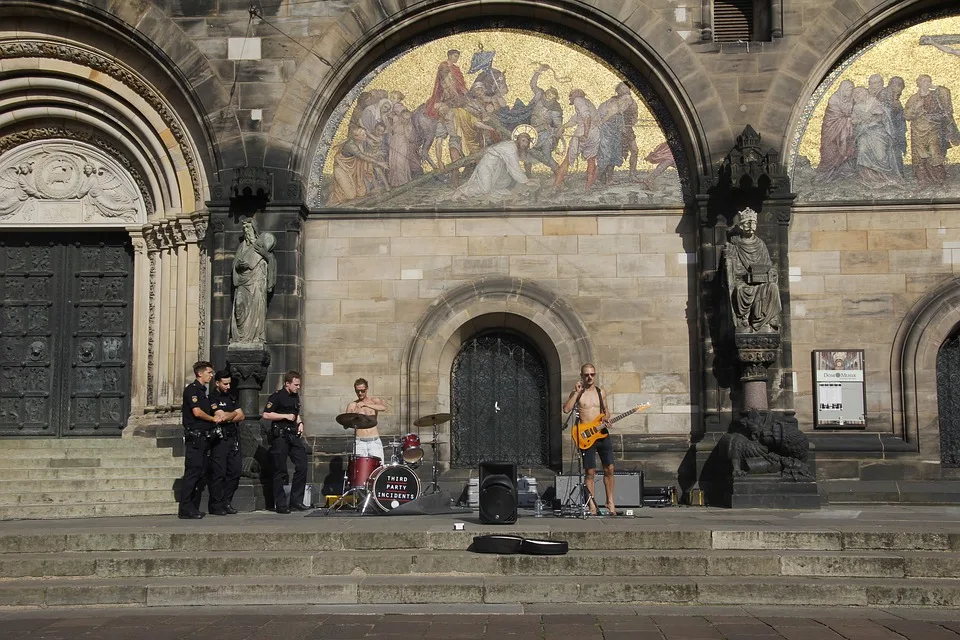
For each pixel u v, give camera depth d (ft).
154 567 42.29
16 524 53.72
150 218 74.95
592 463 56.54
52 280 77.00
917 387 70.33
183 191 74.18
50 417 75.77
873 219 72.08
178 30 72.69
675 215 73.05
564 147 73.87
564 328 72.33
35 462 67.05
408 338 72.79
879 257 71.82
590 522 51.24
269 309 70.64
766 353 67.05
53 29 73.77
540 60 74.69
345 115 74.54
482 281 73.00
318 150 74.33
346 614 37.17
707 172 71.36
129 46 73.51
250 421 68.44
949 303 70.79
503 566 41.81
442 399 72.84
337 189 73.92
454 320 72.64
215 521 54.70
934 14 73.20
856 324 71.36
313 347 72.84
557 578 40.98
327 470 71.41
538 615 36.81
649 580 40.22
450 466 73.15
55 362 76.33
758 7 73.87
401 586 39.47
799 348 71.36
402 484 57.82
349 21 72.74
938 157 72.23
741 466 65.36
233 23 72.84
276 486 63.21
